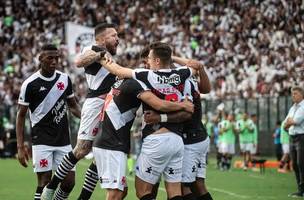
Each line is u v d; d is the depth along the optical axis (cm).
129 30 6372
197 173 1548
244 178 3092
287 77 4753
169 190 1394
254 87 4944
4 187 2611
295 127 2303
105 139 1373
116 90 1384
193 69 1497
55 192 1714
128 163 3269
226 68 5353
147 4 6638
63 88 1667
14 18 6838
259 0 5881
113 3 6806
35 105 1645
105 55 1413
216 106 4922
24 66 5912
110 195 1366
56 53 1638
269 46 5331
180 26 6244
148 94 1343
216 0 6244
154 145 1360
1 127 4738
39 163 1653
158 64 1377
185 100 1379
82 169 3528
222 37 5769
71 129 4822
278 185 2730
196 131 1517
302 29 5247
